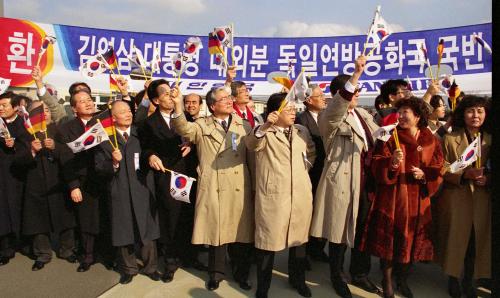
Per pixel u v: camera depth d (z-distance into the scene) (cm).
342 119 296
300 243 304
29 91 587
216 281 323
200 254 413
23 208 375
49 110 418
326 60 633
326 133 304
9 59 578
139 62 507
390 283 305
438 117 407
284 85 346
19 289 324
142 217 332
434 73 601
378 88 619
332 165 305
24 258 398
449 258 302
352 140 301
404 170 294
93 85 607
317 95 357
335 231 296
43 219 374
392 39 615
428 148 298
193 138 327
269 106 318
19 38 580
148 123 349
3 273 358
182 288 323
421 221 296
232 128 331
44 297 310
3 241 384
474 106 295
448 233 305
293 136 308
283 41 640
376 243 295
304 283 313
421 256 296
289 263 328
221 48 388
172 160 348
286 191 298
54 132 421
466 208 299
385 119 311
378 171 291
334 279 315
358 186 296
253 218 326
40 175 372
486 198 296
